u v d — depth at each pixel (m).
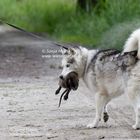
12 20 87.94
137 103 23.00
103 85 23.72
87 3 67.69
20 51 57.56
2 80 38.25
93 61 24.02
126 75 23.17
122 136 21.69
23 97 31.39
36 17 82.81
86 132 22.50
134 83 22.94
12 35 78.00
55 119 25.28
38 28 80.44
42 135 22.03
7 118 25.66
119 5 54.78
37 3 87.25
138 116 22.92
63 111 27.20
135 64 22.98
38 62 48.41
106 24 55.22
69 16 74.31
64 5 81.94
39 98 30.98
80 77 24.36
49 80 38.00
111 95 23.83
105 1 60.22
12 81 37.72
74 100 30.36
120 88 23.48
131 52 23.16
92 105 28.78
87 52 24.27
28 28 82.06
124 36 45.56
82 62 24.03
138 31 23.08
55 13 80.88
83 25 63.31
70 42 60.28
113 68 23.48
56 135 21.98
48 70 43.25
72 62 23.89
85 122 24.55
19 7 91.62
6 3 92.69
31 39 71.62
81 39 60.66
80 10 69.88
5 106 28.67
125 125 23.86
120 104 29.06
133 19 48.81
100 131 22.69
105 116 24.28
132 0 54.59
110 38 48.28
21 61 49.22
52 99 30.66
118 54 23.64
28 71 42.78
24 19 85.19
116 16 53.59
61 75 23.95
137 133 22.23
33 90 33.78
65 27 68.38
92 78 23.92
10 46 63.19
